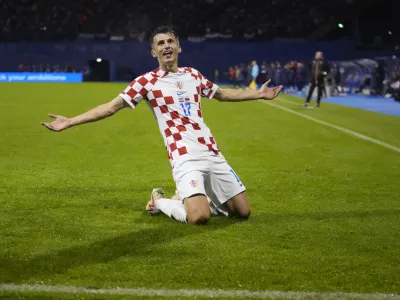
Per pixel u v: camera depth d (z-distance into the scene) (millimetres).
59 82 45875
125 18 51219
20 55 49406
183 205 5742
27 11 51312
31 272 4199
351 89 33969
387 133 13898
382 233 5414
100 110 5500
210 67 48938
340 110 21078
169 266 4363
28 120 16125
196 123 5688
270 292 3900
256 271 4281
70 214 5949
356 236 5293
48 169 8664
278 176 8359
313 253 4754
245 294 3861
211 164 5668
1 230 5301
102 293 3832
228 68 48750
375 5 46000
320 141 12344
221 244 4953
